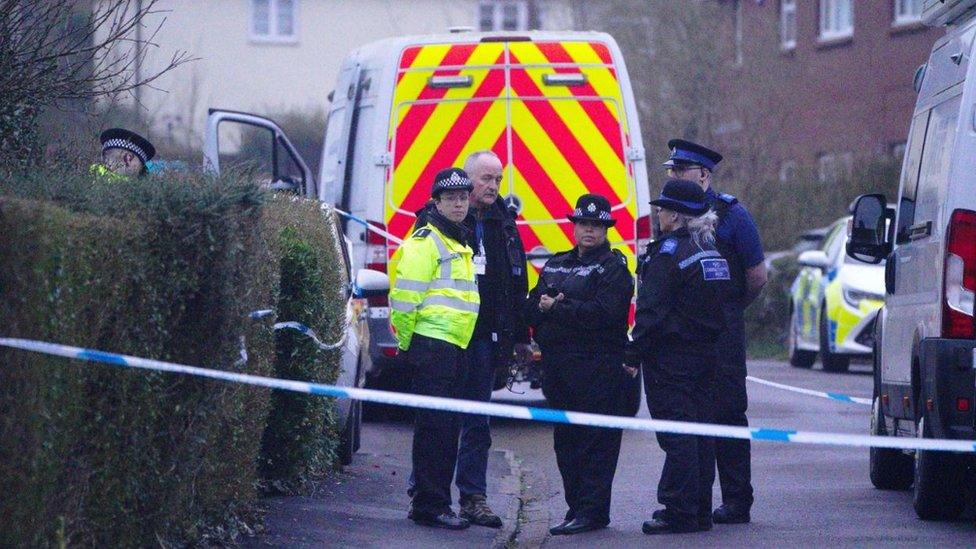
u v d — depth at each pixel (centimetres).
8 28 2964
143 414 2206
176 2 15788
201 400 2406
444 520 3097
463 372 3141
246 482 2819
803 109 11875
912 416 3241
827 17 11831
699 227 3080
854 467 4134
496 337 3191
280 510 3106
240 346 2533
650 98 11175
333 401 3578
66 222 1902
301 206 3472
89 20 3100
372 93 4906
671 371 3052
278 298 3128
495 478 3962
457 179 3108
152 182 2297
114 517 2153
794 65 12000
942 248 2966
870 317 6969
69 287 1920
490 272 3200
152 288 2191
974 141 2947
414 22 16275
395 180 4794
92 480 2080
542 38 4806
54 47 3047
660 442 3084
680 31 11244
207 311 2386
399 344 3134
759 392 6362
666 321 3052
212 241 2316
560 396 3159
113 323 2095
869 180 10044
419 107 4800
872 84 11169
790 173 10425
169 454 2330
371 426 5156
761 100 11081
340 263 3741
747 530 3080
